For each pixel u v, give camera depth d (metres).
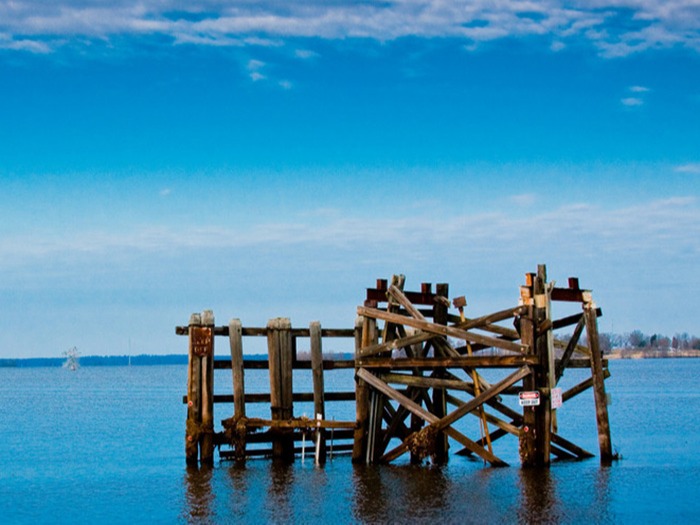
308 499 26.00
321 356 31.75
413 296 32.09
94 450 43.34
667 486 27.56
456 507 24.62
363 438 31.41
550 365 28.69
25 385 155.38
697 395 85.12
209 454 30.98
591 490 26.73
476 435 45.88
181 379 189.25
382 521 23.28
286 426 30.97
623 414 60.31
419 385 30.52
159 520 24.50
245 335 31.50
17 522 25.52
